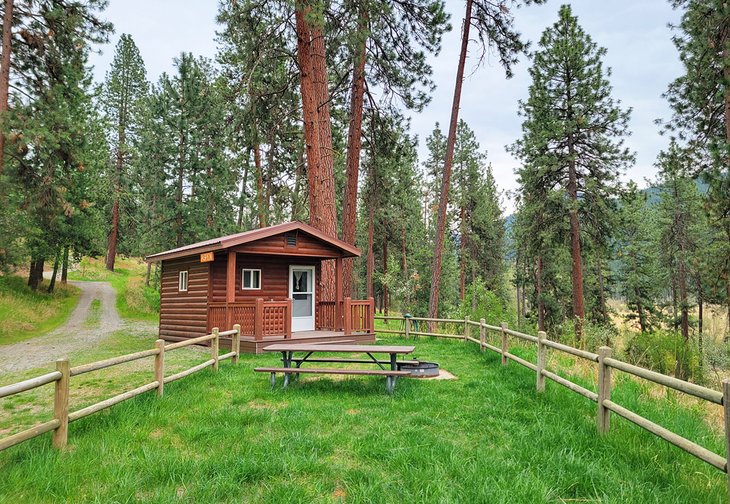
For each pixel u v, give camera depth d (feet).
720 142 42.96
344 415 17.76
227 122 55.31
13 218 52.80
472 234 123.13
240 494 11.41
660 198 105.19
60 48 53.67
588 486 11.64
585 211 73.56
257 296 46.34
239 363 30.50
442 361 31.86
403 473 12.39
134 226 145.28
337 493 11.65
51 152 52.70
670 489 11.43
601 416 15.26
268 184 83.25
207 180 91.45
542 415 17.66
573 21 73.41
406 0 51.96
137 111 118.21
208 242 43.88
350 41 46.19
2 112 45.68
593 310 109.91
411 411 18.69
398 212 120.47
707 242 94.79
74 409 20.52
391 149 62.18
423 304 126.72
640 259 113.39
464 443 15.05
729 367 50.42
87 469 12.64
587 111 72.13
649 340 50.88
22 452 13.85
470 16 52.60
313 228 43.80
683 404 20.56
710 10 43.47
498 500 10.60
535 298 113.91
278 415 17.83
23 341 50.96
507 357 27.81
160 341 20.66
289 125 78.07
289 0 41.63
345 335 42.45
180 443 15.12
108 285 124.88
